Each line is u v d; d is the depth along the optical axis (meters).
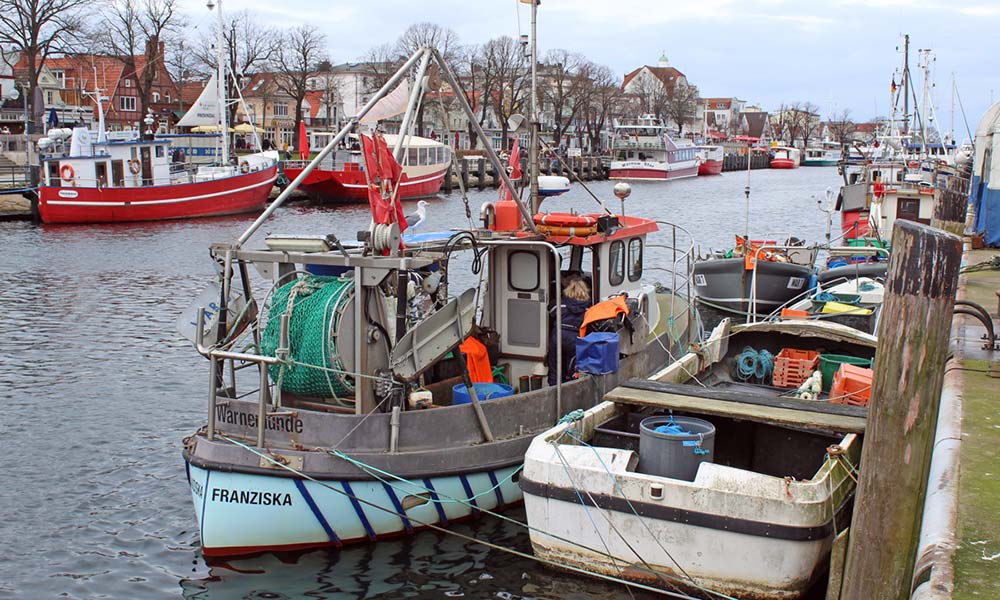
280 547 7.77
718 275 18.19
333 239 7.74
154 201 38.66
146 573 7.82
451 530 8.41
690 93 127.81
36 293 21.84
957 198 20.38
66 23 54.06
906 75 35.22
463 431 8.16
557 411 8.78
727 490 6.57
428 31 73.69
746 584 6.62
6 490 9.61
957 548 4.75
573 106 91.38
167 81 77.44
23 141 56.53
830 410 7.77
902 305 5.23
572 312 9.62
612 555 7.02
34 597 7.40
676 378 9.75
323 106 83.50
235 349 8.85
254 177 42.66
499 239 9.04
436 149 54.56
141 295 21.73
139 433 11.49
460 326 8.15
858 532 5.42
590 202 49.25
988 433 6.68
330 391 7.83
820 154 128.75
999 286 13.68
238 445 7.54
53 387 13.55
